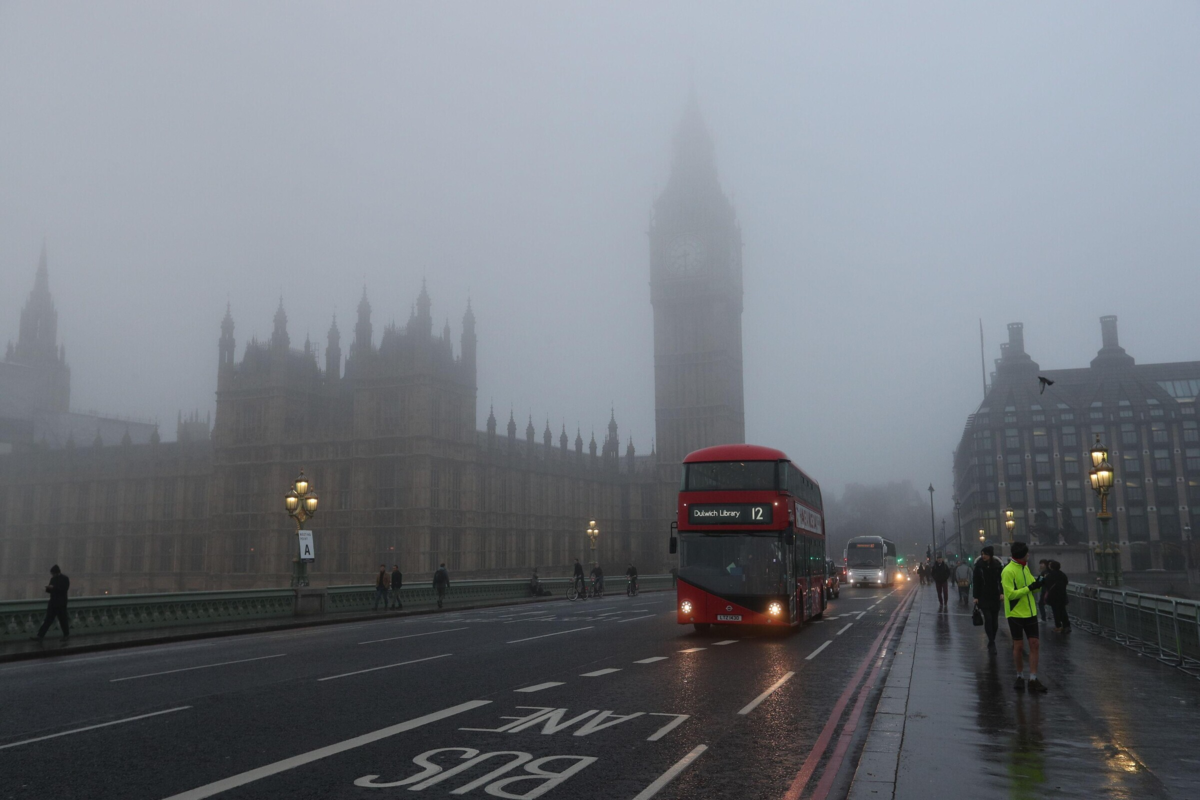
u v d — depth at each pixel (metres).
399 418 94.62
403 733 10.12
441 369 98.31
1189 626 15.80
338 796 7.49
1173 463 133.88
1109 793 7.23
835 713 11.45
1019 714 10.88
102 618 25.36
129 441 116.75
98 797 7.49
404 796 7.50
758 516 23.08
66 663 18.80
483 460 105.38
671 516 143.25
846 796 7.29
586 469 132.25
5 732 10.38
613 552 139.00
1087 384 143.12
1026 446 140.88
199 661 18.48
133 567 113.38
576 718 11.05
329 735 10.03
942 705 11.55
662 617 33.28
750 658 18.19
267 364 104.06
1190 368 142.75
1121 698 12.18
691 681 14.54
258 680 14.97
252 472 101.19
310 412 107.38
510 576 108.94
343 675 15.52
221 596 29.48
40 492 122.00
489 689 13.62
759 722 10.81
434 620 33.03
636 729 10.36
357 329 98.81
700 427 148.75
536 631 26.22
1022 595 12.89
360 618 33.66
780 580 22.80
